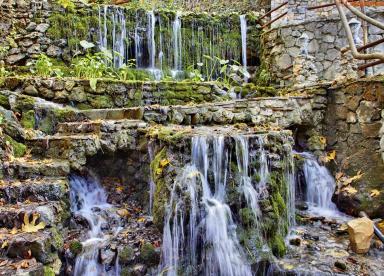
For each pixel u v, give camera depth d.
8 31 6.23
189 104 4.80
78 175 3.55
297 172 4.53
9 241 2.31
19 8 6.32
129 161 3.80
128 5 7.95
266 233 2.99
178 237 2.85
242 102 4.70
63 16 6.57
